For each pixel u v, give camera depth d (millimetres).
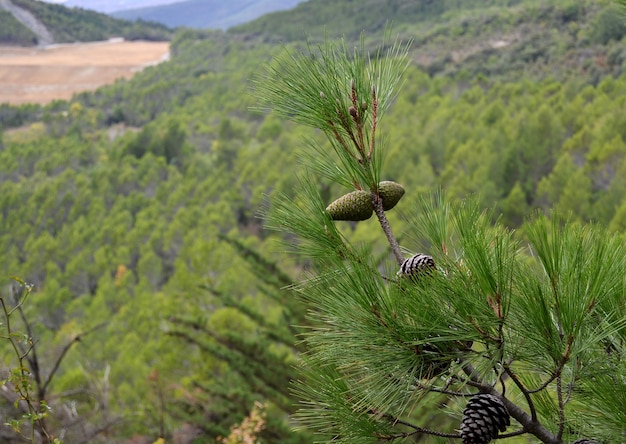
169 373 16547
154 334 30625
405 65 1362
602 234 1182
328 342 1250
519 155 49219
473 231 1190
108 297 50969
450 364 1193
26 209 84062
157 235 65562
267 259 8055
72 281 62031
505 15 120062
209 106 132625
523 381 1534
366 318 1201
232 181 85438
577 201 33906
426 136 66750
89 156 113875
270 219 1385
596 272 1092
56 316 45719
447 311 1165
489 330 1161
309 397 1381
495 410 1179
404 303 1202
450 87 93188
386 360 1203
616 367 1226
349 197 1360
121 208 82000
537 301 1110
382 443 1322
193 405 8773
